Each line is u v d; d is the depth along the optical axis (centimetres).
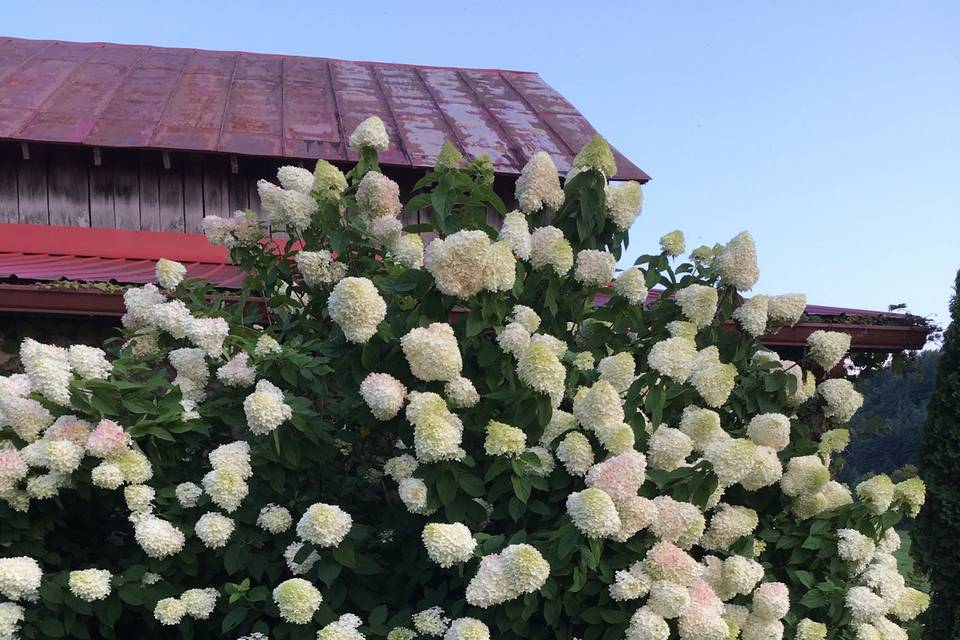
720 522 280
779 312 354
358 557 253
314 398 319
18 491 264
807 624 274
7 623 242
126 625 301
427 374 256
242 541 264
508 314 302
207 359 311
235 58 830
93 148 558
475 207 321
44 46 789
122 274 442
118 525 337
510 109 740
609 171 321
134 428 266
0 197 576
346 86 759
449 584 268
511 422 271
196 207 602
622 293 314
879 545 317
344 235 312
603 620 238
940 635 434
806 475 298
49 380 253
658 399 273
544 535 244
